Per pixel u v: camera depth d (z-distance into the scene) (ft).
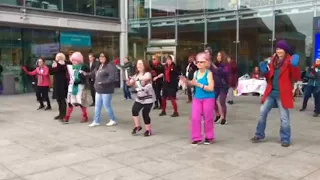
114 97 47.65
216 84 26.84
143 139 22.36
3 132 24.56
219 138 22.50
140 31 65.26
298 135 23.26
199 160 17.72
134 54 65.51
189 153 19.02
